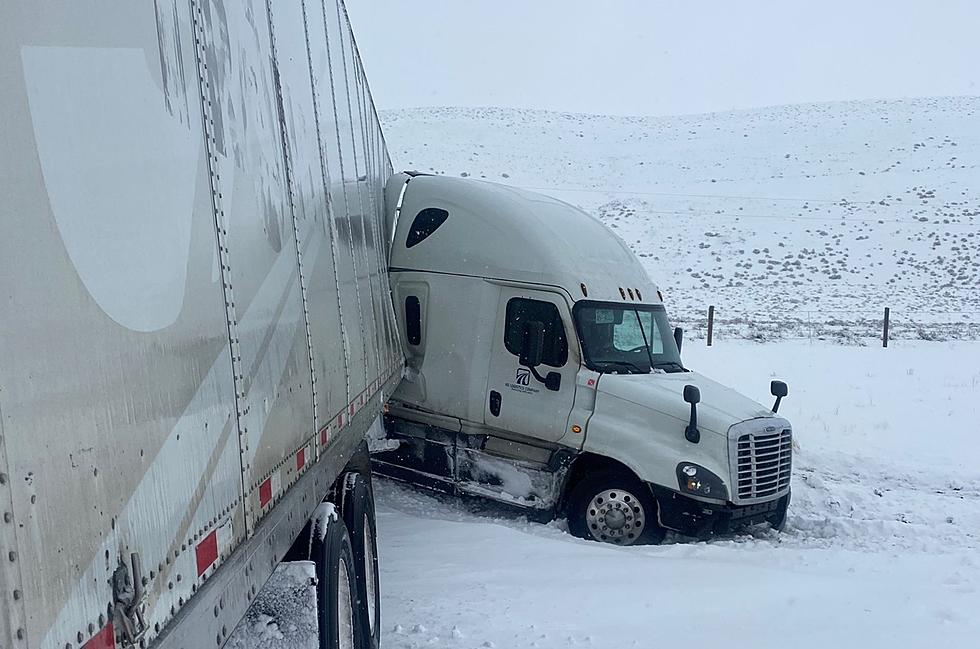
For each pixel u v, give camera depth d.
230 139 2.95
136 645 1.82
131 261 1.97
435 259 9.70
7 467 1.40
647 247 47.47
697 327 27.16
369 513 5.54
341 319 5.12
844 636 5.49
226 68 2.97
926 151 64.50
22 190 1.53
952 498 11.03
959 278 40.81
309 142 4.61
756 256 45.41
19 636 1.40
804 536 9.36
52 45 1.68
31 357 1.51
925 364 20.36
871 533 9.38
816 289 39.66
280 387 3.36
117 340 1.86
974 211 50.66
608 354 9.24
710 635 5.52
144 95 2.14
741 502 8.54
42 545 1.48
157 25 2.27
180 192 2.37
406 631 5.63
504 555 7.38
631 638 5.46
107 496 1.73
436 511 9.56
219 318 2.62
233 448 2.66
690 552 7.82
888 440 13.83
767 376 18.75
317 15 5.35
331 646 3.89
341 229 5.53
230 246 2.83
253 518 2.85
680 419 8.62
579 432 8.91
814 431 14.34
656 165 68.00
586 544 8.22
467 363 9.41
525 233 9.38
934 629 5.59
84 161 1.78
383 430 9.01
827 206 53.81
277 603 3.62
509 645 5.37
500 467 9.33
